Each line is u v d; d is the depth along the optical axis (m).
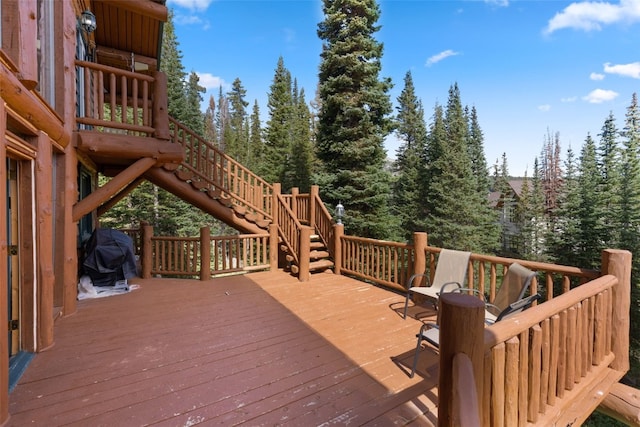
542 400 1.89
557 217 18.02
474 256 3.63
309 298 4.57
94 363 2.62
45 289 2.84
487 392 1.48
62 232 3.69
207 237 5.49
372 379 2.45
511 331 1.57
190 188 6.02
